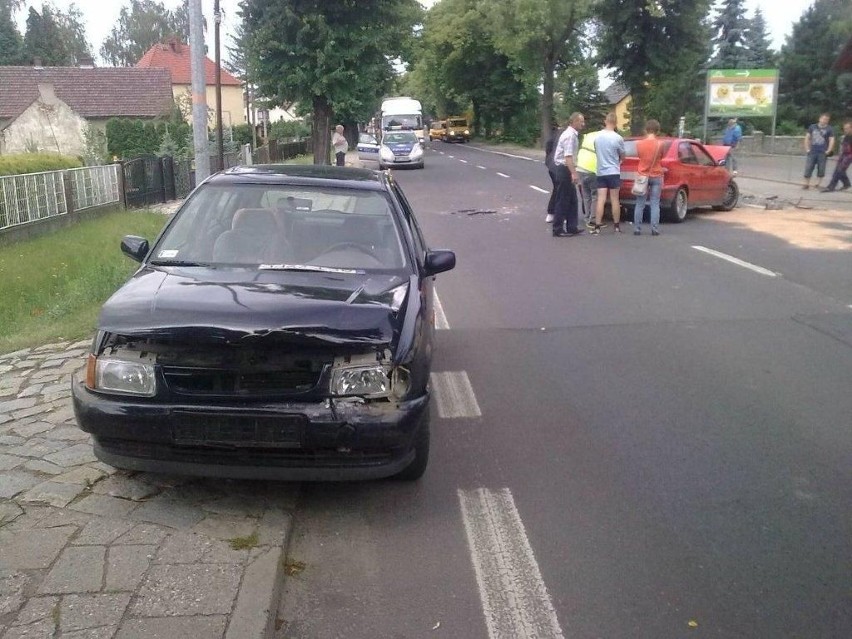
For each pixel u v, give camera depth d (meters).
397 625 3.58
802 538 4.33
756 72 30.81
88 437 5.29
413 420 4.28
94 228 16.75
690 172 16.69
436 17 68.19
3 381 6.51
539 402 6.41
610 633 3.53
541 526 4.45
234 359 4.19
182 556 3.88
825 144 22.19
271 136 52.75
